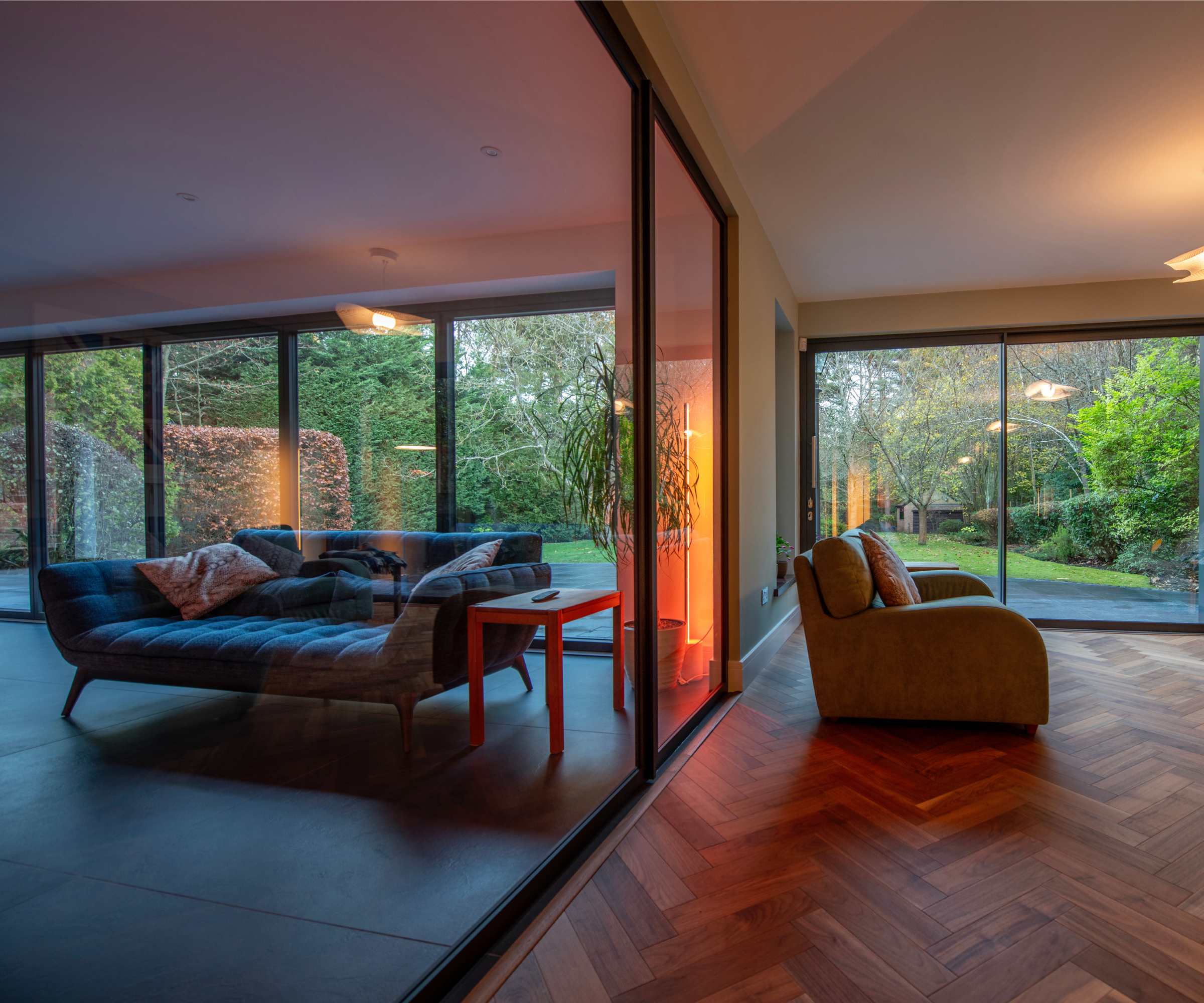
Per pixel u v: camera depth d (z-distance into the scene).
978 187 3.47
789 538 5.23
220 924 0.94
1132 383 5.14
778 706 3.16
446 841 1.49
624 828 1.93
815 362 5.66
